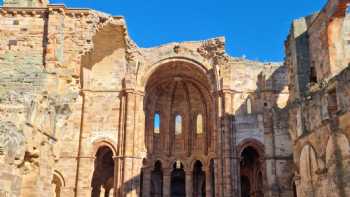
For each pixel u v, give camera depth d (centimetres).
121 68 4672
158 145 5375
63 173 4297
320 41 2948
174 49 4806
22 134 2058
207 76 4719
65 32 2575
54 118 2377
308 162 2806
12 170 1992
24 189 2111
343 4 2630
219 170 4366
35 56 2503
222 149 4416
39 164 2194
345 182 2330
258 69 4762
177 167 5516
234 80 4697
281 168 4241
